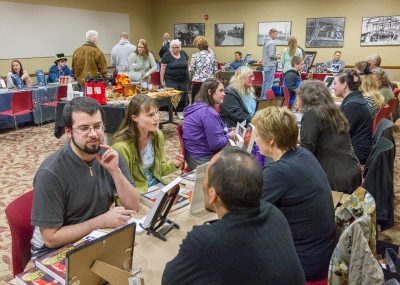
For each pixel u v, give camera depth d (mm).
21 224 1640
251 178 1015
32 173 4375
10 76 6879
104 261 1194
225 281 939
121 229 1221
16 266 1644
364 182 2504
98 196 1649
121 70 6664
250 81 3811
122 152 2072
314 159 1659
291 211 1553
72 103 1533
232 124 3742
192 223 1701
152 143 2295
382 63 9734
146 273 1310
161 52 8984
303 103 2549
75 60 5820
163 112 7449
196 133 2969
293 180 1531
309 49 10547
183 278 973
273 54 8234
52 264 1281
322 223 1568
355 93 3227
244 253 954
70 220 1593
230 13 11422
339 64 8500
